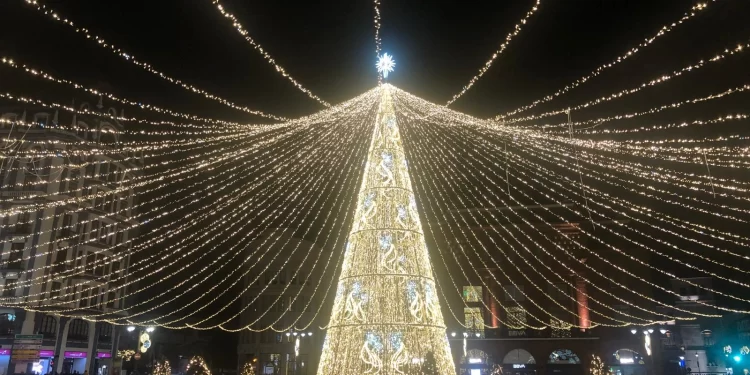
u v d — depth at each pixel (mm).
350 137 20234
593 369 41781
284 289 51062
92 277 45625
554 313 44250
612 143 17812
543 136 18328
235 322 55188
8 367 38531
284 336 52906
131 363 48594
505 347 44375
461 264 46969
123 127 48781
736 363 39906
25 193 41656
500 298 45562
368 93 15352
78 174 44656
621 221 44719
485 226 47156
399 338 12695
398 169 14328
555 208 46312
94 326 45906
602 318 43562
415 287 13258
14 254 41312
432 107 16172
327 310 56062
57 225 42750
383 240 13492
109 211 47750
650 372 41125
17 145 41375
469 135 22469
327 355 13305
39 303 40875
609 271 44469
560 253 45469
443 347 13406
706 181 24547
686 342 46312
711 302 46344
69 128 42469
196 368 42219
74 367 44281
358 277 13320
